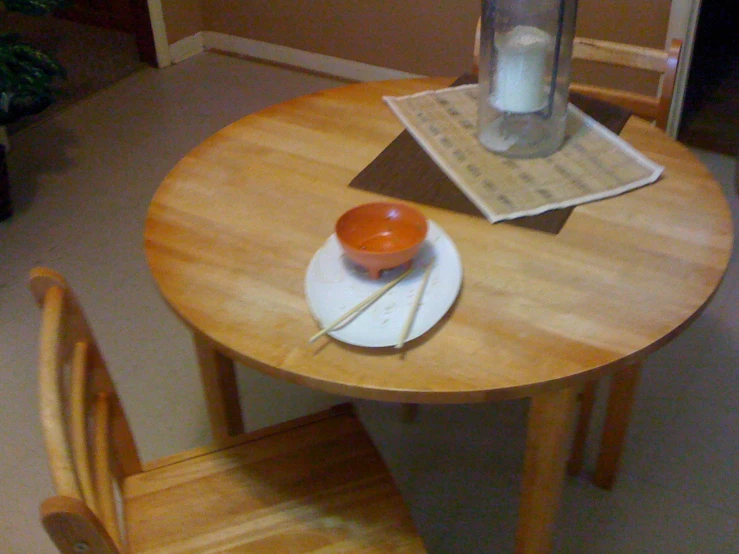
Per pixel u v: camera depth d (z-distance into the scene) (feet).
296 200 3.83
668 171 3.98
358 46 10.88
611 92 4.95
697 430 5.54
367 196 3.84
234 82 11.18
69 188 8.64
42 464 5.49
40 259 7.54
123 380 6.17
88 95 10.72
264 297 3.18
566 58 3.93
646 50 4.69
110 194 8.52
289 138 4.42
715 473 5.23
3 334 6.60
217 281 3.28
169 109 10.37
